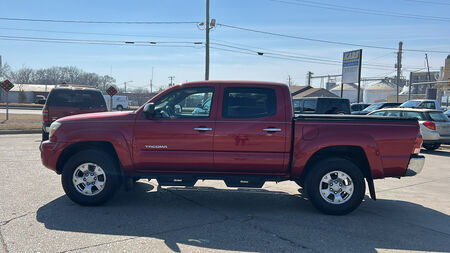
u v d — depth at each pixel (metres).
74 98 11.03
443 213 5.55
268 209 5.56
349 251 3.98
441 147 14.32
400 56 49.09
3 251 3.73
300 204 5.90
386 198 6.47
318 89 63.03
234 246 4.04
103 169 5.33
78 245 3.94
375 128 5.24
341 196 5.27
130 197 6.05
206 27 26.72
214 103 5.36
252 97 5.38
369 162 5.21
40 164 8.39
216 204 5.77
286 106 5.32
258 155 5.24
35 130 16.17
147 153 5.33
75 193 5.34
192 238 4.24
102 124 5.41
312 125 5.21
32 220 4.71
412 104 20.84
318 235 4.45
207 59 27.05
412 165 5.27
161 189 6.68
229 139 5.23
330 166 5.20
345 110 14.50
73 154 5.67
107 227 4.55
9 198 5.67
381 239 4.38
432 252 4.02
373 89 74.12
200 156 5.27
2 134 15.32
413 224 4.98
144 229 4.51
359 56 34.34
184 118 5.35
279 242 4.18
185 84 5.52
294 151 5.21
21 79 91.75
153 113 5.30
